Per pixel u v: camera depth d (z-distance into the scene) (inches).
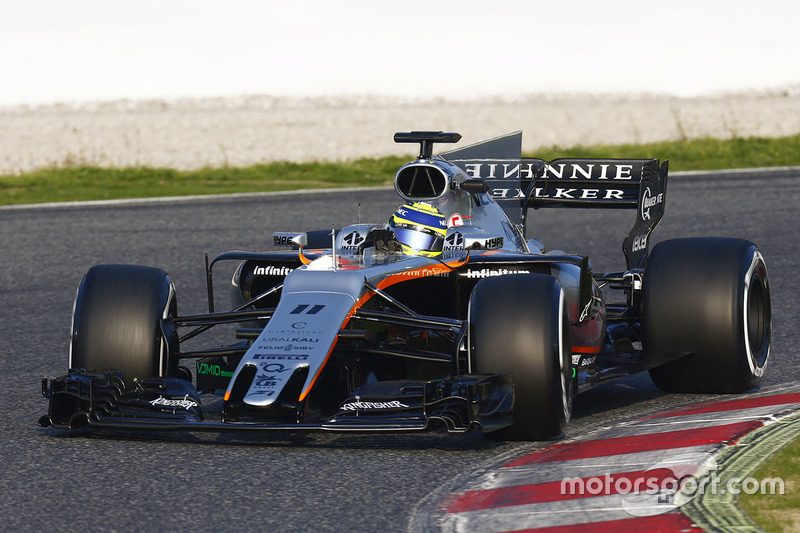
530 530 604.7
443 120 3654.0
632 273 1023.0
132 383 846.5
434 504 663.8
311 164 3093.0
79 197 2598.4
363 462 759.7
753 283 977.5
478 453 780.6
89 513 658.2
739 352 946.7
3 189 2753.4
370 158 3240.7
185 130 3538.4
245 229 2127.2
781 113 3661.4
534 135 3481.8
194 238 2038.6
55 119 3619.6
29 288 1644.9
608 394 1017.5
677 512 621.9
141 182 2871.6
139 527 631.8
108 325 855.7
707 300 948.0
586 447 786.8
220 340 1294.3
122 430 863.1
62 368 1160.8
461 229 957.2
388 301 854.5
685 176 2721.5
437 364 909.8
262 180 2901.1
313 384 756.6
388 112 3762.3
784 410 878.4
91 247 1963.6
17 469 754.8
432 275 892.6
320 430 742.5
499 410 764.6
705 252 968.3
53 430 871.7
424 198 955.3
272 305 965.8
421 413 765.3
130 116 3681.1
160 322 868.6
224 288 1625.2
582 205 1135.6
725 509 626.2
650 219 1162.6
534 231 2063.2
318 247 999.6
